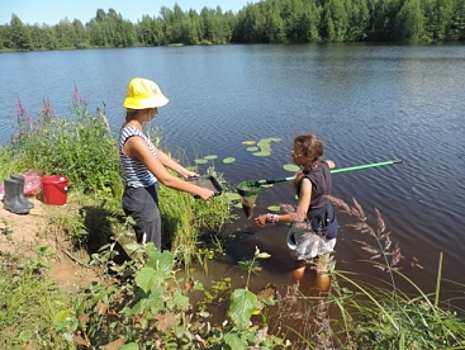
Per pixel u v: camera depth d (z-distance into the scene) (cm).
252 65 2675
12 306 260
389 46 4072
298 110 1194
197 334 212
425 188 587
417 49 3481
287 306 324
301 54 3472
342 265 400
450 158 716
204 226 479
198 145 865
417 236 454
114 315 205
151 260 185
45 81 2139
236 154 789
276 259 418
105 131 516
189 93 1583
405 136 870
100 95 1606
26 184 423
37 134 544
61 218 384
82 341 183
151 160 308
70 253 365
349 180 625
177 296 188
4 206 381
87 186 466
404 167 679
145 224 334
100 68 2908
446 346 192
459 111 1085
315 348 241
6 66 3334
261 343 195
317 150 336
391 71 1983
